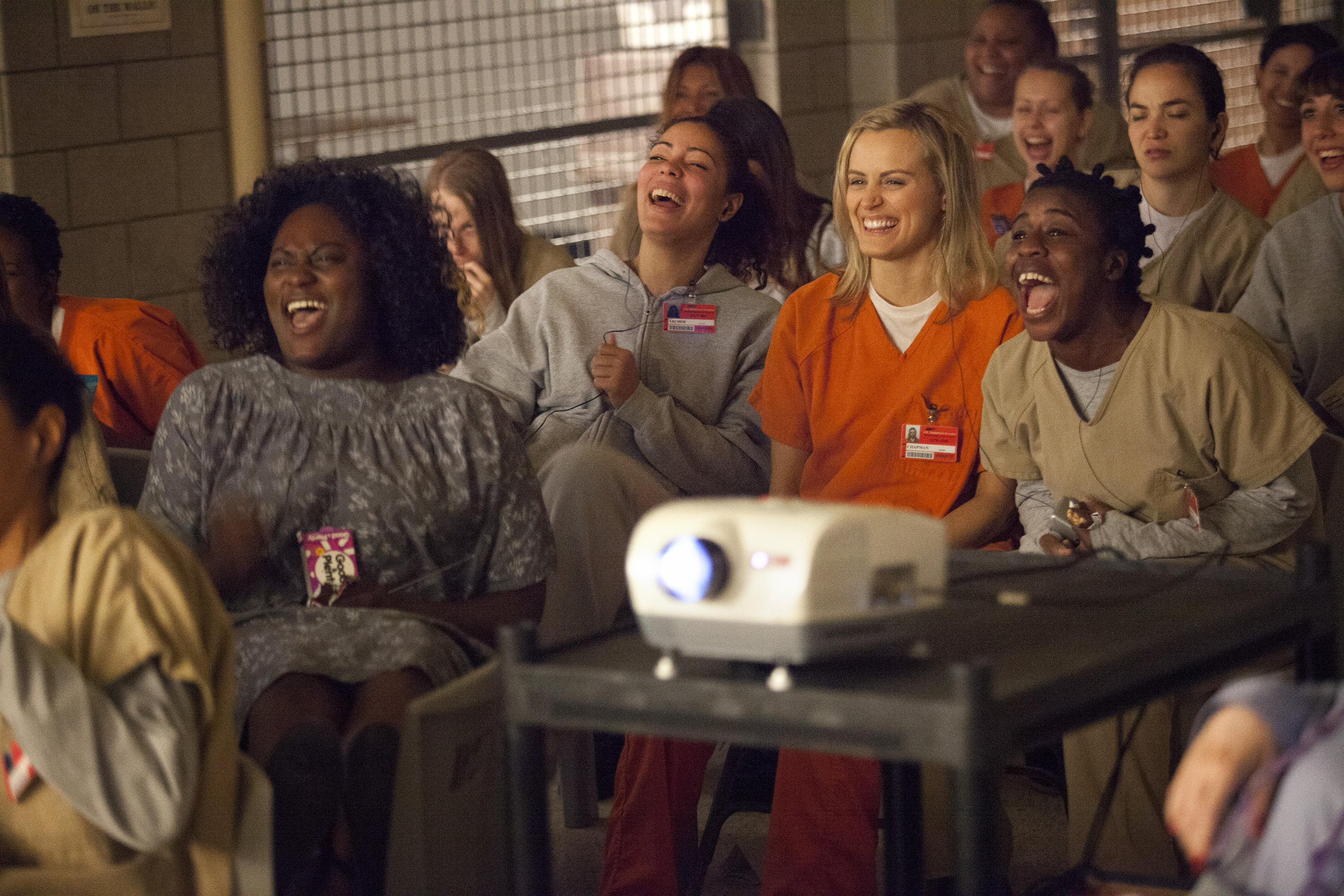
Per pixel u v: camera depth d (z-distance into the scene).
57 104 6.41
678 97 7.02
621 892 3.56
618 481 4.21
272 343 3.81
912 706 1.98
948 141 4.23
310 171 3.66
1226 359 3.59
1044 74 6.96
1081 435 3.76
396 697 3.05
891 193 4.21
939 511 4.24
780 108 9.48
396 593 3.47
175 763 2.46
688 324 4.92
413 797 2.76
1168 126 5.52
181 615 2.51
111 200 6.64
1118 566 2.80
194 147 6.89
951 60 9.96
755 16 9.45
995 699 1.98
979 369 4.22
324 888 3.07
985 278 4.27
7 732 2.51
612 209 8.98
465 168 5.89
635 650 2.36
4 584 2.81
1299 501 3.63
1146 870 3.52
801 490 4.49
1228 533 3.63
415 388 3.59
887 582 2.12
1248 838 2.15
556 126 8.63
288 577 3.52
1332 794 2.04
